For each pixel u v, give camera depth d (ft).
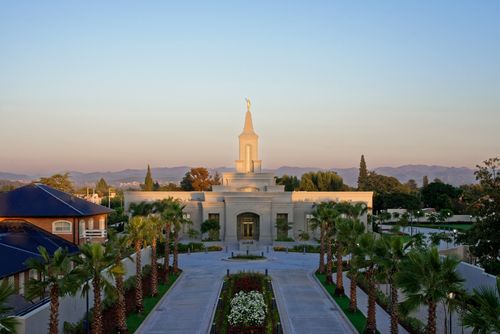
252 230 322.34
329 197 337.52
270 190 342.44
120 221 361.71
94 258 103.91
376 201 445.78
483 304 71.10
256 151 353.92
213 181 536.01
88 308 127.44
